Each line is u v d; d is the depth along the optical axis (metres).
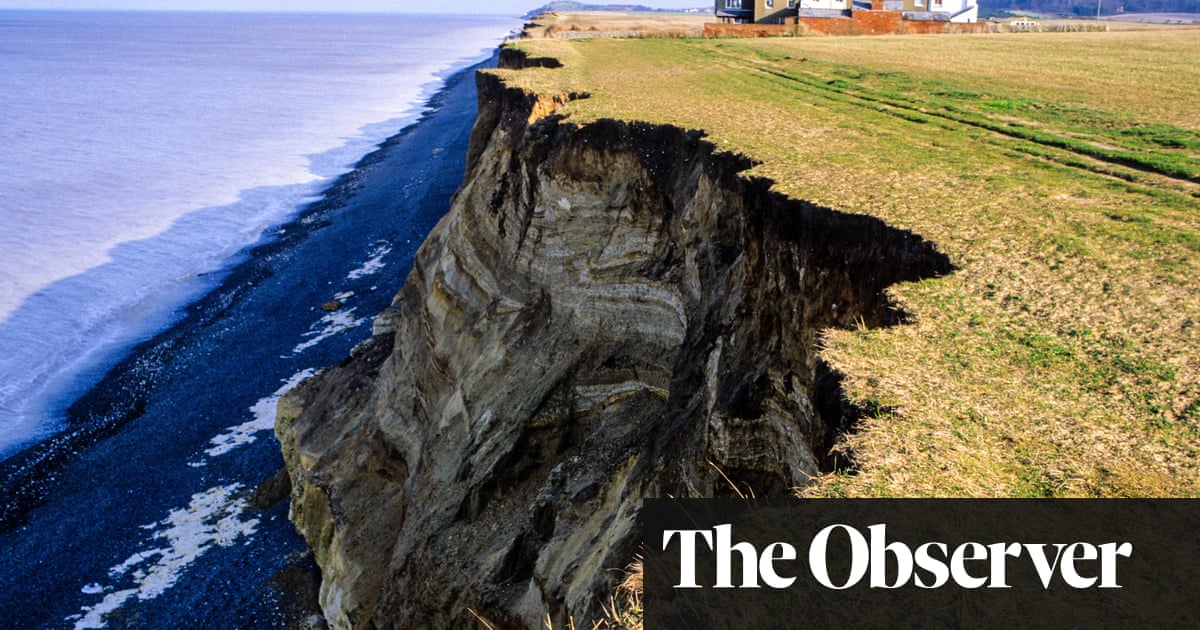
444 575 21.08
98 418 39.97
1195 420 9.05
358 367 33.44
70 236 64.31
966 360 10.53
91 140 97.31
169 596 28.16
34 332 48.62
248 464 35.47
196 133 104.06
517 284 25.53
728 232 19.70
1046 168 18.98
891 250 14.51
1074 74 35.03
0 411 40.50
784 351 15.69
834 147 21.05
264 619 27.11
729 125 23.89
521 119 29.66
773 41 57.75
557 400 22.66
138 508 33.00
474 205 28.14
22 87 143.75
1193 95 28.33
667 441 17.38
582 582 15.67
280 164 89.06
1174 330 10.92
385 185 77.50
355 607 23.66
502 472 22.38
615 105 28.17
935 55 44.88
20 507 33.38
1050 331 11.14
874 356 10.77
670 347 21.89
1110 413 9.29
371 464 27.69
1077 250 13.55
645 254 23.30
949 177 18.05
